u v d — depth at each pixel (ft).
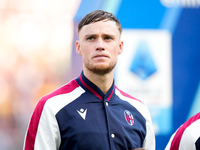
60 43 48.96
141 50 47.11
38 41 49.19
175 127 46.65
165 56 47.24
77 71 48.65
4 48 48.98
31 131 18.29
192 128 19.65
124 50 46.93
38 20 48.83
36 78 49.52
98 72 18.48
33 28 48.98
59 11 48.65
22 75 49.67
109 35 18.48
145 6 47.52
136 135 19.03
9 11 48.65
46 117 17.98
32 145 17.92
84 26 18.84
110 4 47.52
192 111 46.91
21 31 49.06
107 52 18.24
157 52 47.19
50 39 48.96
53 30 48.85
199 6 47.75
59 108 18.20
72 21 48.44
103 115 18.54
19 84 49.80
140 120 19.89
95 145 17.34
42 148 17.53
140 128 19.48
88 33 18.49
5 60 49.93
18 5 48.62
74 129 17.57
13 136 49.34
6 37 48.83
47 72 49.24
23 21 48.85
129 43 47.11
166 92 46.91
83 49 18.74
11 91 49.80
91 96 19.11
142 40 47.19
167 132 46.57
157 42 47.32
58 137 17.78
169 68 47.14
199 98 47.03
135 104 20.54
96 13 18.98
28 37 49.14
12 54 49.47
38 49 49.32
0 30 48.65
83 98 18.95
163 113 46.78
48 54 49.19
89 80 19.35
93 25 18.53
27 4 48.75
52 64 49.14
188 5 47.75
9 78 49.85
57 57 49.03
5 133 49.24
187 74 47.24
